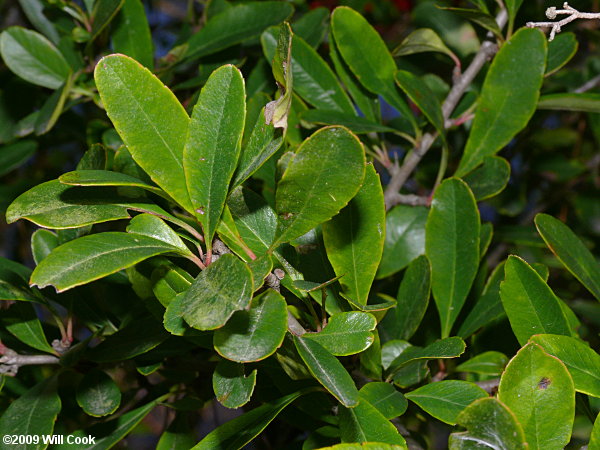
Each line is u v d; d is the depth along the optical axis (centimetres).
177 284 31
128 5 46
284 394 36
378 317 33
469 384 33
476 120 43
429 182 57
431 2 53
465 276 39
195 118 30
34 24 49
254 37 46
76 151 70
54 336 42
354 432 31
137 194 35
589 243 62
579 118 66
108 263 28
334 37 43
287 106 30
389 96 44
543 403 30
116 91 30
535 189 69
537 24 36
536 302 34
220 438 32
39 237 40
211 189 30
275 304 29
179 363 42
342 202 29
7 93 50
